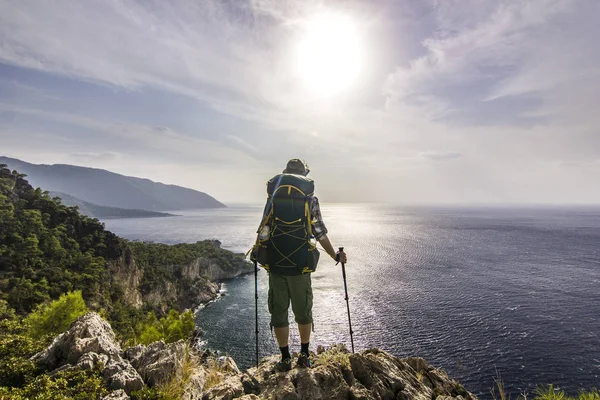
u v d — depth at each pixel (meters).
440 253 169.50
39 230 102.88
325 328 69.31
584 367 50.53
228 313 88.75
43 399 3.85
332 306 83.88
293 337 63.50
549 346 58.41
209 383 5.10
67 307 19.53
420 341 62.31
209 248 164.38
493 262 143.00
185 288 120.56
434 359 55.12
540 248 182.00
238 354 61.12
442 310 79.88
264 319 82.25
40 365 4.95
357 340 63.38
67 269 93.94
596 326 67.50
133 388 4.45
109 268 103.62
